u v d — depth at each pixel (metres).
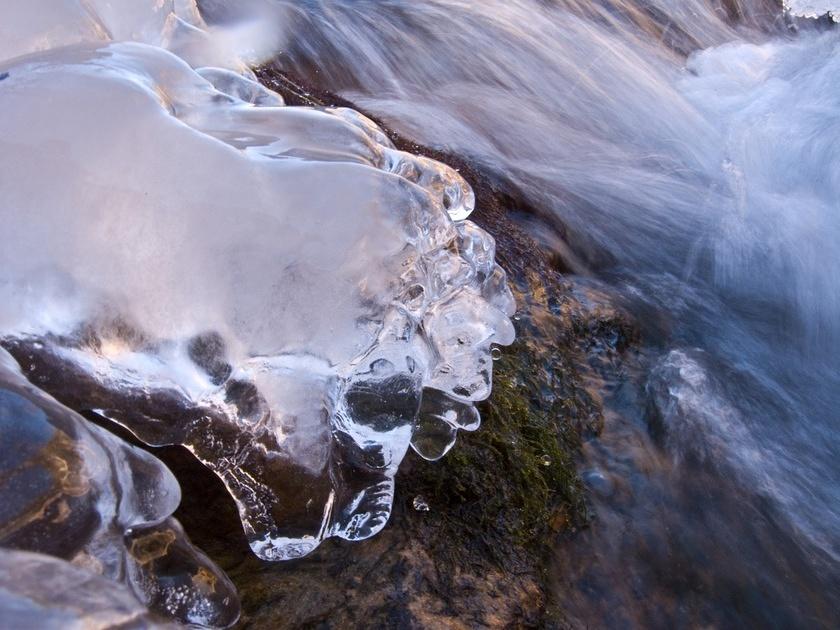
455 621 1.84
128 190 1.32
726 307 3.89
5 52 1.62
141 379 1.39
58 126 1.33
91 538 1.12
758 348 3.68
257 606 1.68
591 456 2.75
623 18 6.69
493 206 3.67
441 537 2.01
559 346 3.04
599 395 3.01
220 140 1.45
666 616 2.38
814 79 6.29
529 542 2.25
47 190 1.30
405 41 5.30
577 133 5.16
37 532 1.05
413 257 1.47
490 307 1.76
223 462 1.52
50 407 1.13
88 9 1.80
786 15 7.89
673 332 3.58
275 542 1.58
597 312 3.34
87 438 1.15
